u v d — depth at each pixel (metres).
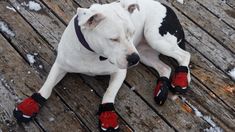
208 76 2.64
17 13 2.80
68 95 2.44
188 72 2.56
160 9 2.53
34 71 2.52
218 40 2.85
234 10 3.05
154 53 2.63
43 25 2.76
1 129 2.27
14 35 2.68
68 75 2.52
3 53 2.58
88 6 2.93
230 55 2.78
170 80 2.59
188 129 2.39
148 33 2.51
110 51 2.03
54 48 2.65
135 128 2.35
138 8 2.13
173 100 2.49
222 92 2.57
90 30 2.01
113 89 2.34
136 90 2.52
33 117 2.30
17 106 2.29
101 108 2.30
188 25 2.90
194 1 3.06
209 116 2.46
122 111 2.41
